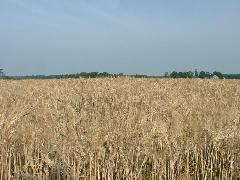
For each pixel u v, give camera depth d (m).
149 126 11.38
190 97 20.53
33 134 10.43
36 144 10.35
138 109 15.24
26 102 17.59
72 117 11.48
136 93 22.42
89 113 14.19
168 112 13.77
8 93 22.80
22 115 11.32
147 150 10.30
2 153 10.24
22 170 9.74
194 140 11.38
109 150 10.30
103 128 10.62
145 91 23.61
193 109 14.84
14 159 10.02
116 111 14.09
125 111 14.08
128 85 27.11
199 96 21.86
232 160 10.98
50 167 9.84
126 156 10.16
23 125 10.84
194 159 11.70
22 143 10.33
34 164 9.85
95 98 19.81
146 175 10.80
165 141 10.69
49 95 21.48
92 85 27.73
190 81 32.94
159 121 11.77
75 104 17.84
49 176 9.59
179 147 10.95
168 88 26.77
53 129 10.76
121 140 10.30
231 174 10.88
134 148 10.51
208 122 12.09
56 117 12.03
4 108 13.89
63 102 16.88
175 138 10.89
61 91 23.56
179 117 12.33
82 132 10.17
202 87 28.89
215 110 14.44
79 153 9.71
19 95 21.50
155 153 10.45
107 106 16.77
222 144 11.61
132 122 11.87
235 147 11.41
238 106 17.50
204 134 11.69
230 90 26.61
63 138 10.04
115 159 10.40
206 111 14.42
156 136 10.75
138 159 10.57
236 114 12.80
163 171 10.66
